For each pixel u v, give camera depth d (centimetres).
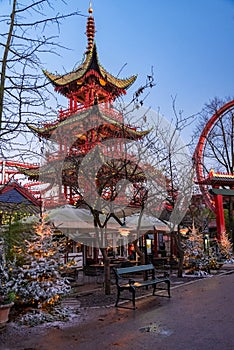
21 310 730
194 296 943
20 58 571
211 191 2395
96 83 2247
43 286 743
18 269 749
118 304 843
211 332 588
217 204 2395
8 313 676
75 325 656
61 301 797
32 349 524
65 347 530
